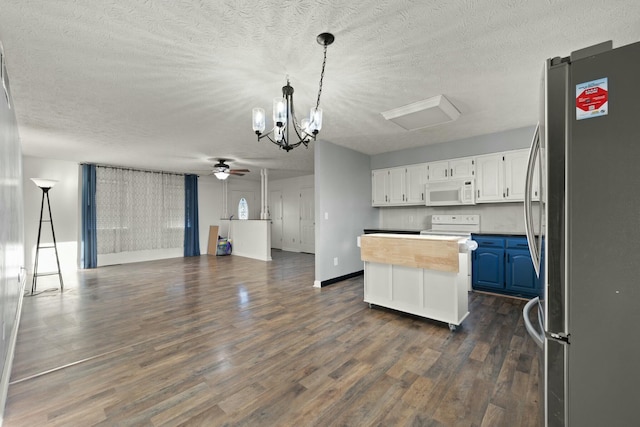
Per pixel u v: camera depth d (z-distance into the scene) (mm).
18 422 1550
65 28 1727
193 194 7930
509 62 2172
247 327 2840
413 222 5184
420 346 2410
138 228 6879
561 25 1741
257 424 1536
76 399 1746
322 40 1862
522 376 1954
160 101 2848
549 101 835
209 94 2695
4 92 1796
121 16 1631
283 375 1996
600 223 760
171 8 1570
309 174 8320
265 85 2521
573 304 800
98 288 4391
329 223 4527
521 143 3850
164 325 2900
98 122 3457
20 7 1535
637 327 720
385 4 1555
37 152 5098
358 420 1563
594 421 777
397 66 2219
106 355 2289
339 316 3123
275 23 1708
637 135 715
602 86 757
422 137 4266
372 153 5336
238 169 7168
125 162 6094
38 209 5637
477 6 1575
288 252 8680
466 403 1690
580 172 786
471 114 3318
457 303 2695
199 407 1672
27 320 3057
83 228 6039
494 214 4293
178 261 6961
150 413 1622
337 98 2816
